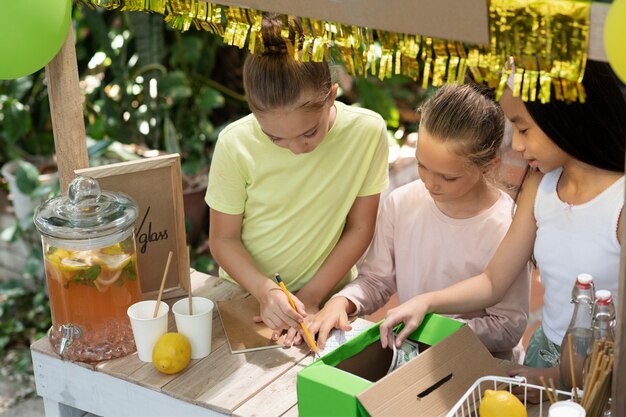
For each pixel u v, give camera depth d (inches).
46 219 61.6
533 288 117.1
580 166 59.9
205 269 132.9
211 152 147.4
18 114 142.1
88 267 61.7
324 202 73.4
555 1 42.9
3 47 59.4
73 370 64.5
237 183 72.6
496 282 65.8
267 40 62.4
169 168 70.8
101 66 147.4
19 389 125.1
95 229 61.0
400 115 163.6
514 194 76.1
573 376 50.4
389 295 77.4
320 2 49.4
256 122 71.7
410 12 46.6
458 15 45.1
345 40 51.3
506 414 48.5
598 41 42.7
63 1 61.2
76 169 69.6
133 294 65.0
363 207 74.4
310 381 51.1
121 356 64.1
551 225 62.0
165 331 63.4
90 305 62.8
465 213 73.6
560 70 44.1
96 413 64.7
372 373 58.7
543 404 55.0
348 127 72.3
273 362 63.1
